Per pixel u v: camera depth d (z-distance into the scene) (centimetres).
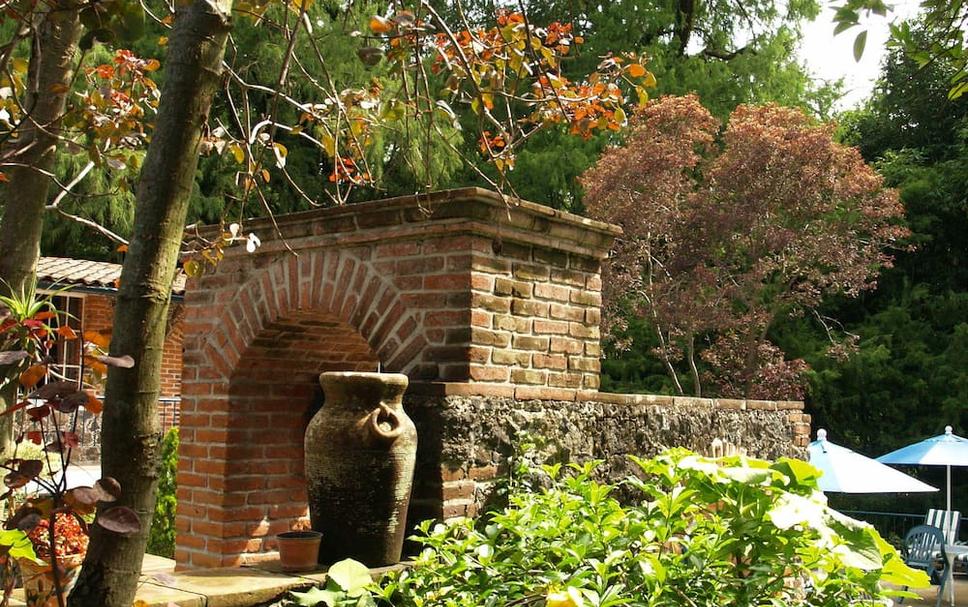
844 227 1538
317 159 1709
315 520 425
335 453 414
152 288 217
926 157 2061
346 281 503
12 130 316
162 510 846
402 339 481
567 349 520
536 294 502
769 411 706
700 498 388
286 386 556
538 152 1822
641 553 363
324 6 1421
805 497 386
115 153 419
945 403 1781
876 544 371
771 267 1520
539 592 368
